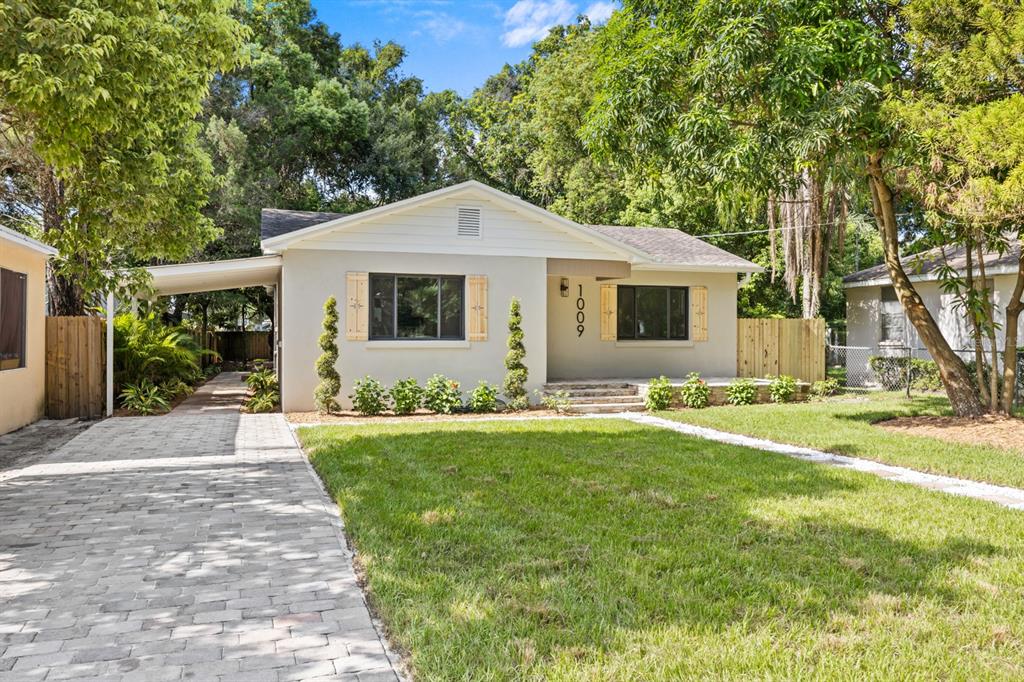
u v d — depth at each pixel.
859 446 9.05
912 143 9.09
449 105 38.12
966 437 9.77
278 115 27.16
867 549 4.82
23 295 11.47
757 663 3.15
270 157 26.94
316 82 29.83
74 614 3.82
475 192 14.16
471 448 8.89
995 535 5.16
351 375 13.48
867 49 9.33
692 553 4.71
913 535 5.14
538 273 14.62
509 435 10.10
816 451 9.10
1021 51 8.12
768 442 9.87
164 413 13.56
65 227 8.46
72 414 12.71
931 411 12.50
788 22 9.62
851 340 21.75
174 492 6.78
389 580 4.20
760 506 5.98
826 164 10.19
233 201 24.08
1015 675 3.07
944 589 4.10
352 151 30.08
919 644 3.37
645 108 10.59
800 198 20.11
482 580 4.21
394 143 30.41
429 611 3.72
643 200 26.61
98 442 9.93
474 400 13.62
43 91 5.75
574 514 5.74
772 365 17.75
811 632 3.51
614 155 11.35
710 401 14.62
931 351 11.59
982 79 8.73
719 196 11.27
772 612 3.73
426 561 4.55
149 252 9.95
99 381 12.88
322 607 3.94
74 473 7.73
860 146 9.73
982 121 7.96
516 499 6.21
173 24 7.75
